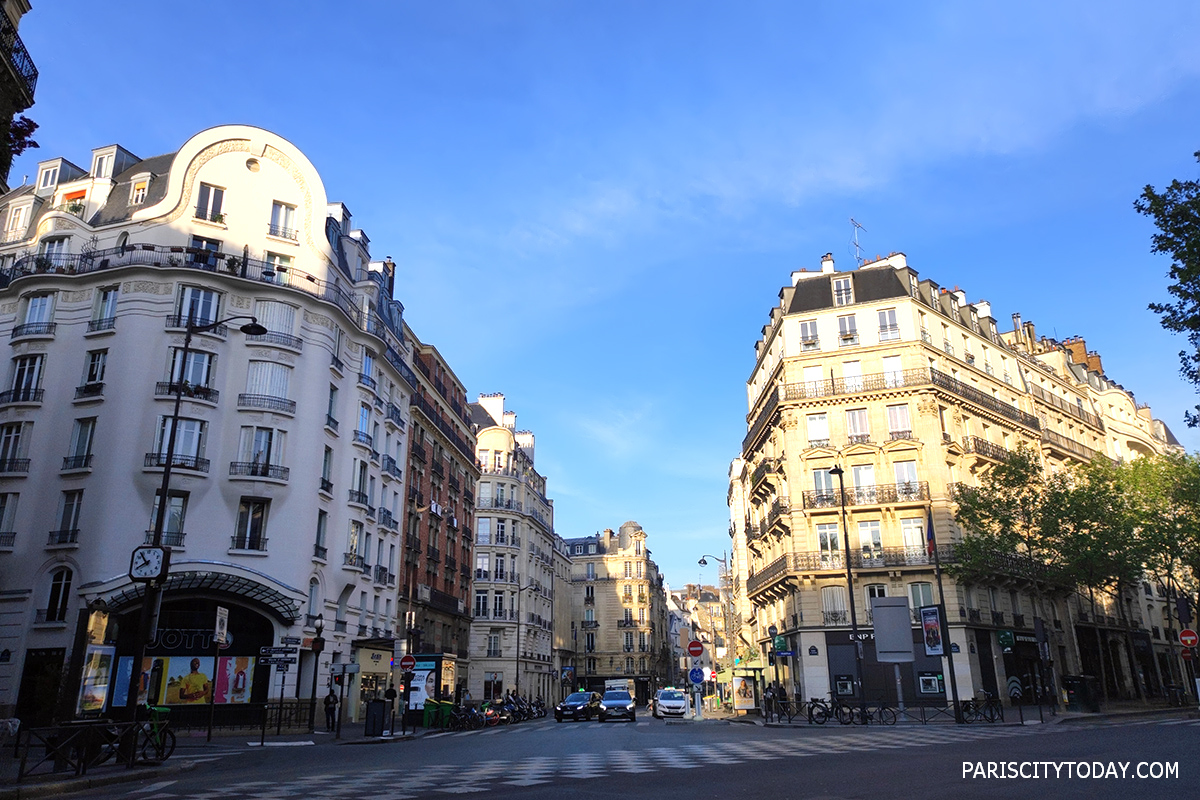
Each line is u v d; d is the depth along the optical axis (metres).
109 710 28.48
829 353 42.44
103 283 34.28
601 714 43.53
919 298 43.81
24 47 15.23
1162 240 15.56
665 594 124.19
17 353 34.34
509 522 71.69
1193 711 30.53
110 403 32.34
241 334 34.31
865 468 40.59
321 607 35.09
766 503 48.22
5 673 30.05
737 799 9.38
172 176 35.84
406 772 13.93
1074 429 54.94
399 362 45.53
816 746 17.52
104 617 15.34
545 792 10.61
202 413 32.66
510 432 75.00
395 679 42.72
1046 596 44.78
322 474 35.75
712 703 56.94
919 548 38.47
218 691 30.75
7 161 11.92
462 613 58.09
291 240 37.16
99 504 31.12
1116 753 12.91
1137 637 54.09
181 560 30.72
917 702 36.78
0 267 37.41
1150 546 36.81
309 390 35.47
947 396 41.34
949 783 10.09
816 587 39.59
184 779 13.45
